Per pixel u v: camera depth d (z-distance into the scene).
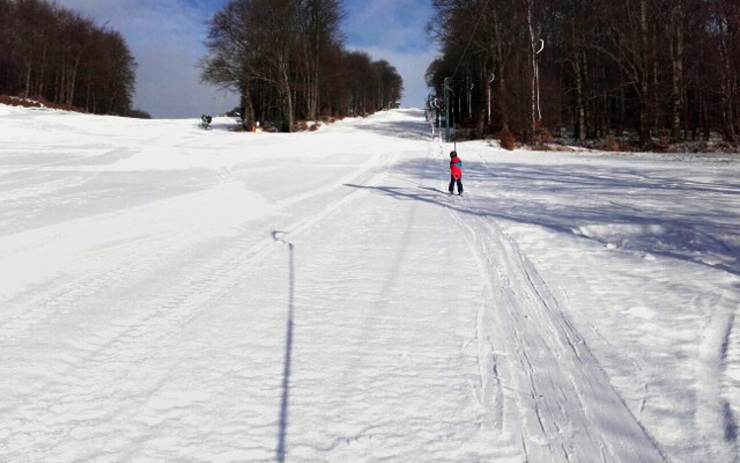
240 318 5.09
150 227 9.20
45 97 80.44
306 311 5.29
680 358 4.12
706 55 33.72
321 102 77.00
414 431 3.25
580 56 44.34
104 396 3.64
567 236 8.70
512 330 4.77
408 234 9.04
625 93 43.31
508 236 8.80
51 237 8.20
